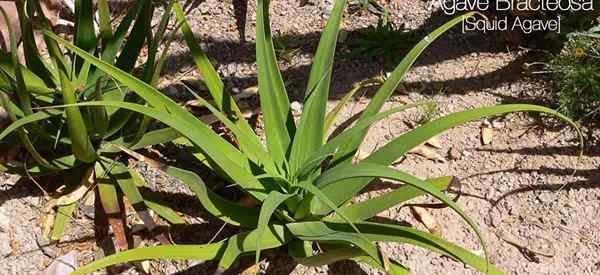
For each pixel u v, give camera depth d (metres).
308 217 2.20
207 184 2.54
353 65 2.93
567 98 2.62
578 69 2.63
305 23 3.07
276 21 3.08
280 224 2.24
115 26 3.02
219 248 2.13
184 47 2.98
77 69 2.54
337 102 2.80
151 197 2.44
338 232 2.06
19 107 2.51
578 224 2.42
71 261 2.36
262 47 2.22
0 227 2.44
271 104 2.24
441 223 2.45
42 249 2.40
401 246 2.39
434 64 2.90
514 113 2.72
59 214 2.41
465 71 2.88
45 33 2.04
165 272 2.34
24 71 2.36
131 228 2.43
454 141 2.68
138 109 1.96
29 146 2.21
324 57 2.25
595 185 2.50
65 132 2.46
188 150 2.55
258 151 2.21
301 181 2.08
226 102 2.34
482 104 2.76
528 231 2.41
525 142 2.64
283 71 2.91
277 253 2.35
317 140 2.21
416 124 2.71
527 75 2.82
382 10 3.10
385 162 2.10
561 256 2.35
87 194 2.48
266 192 2.19
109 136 2.51
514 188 2.52
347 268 2.32
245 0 3.15
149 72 2.38
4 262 2.38
